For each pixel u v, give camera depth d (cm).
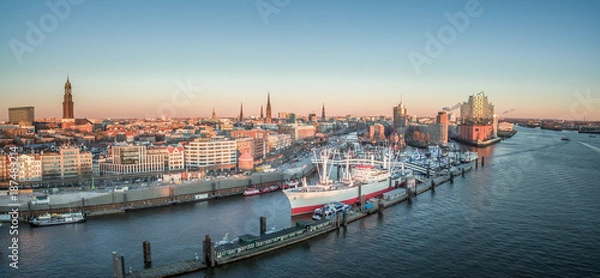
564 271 18600
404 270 18912
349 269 19075
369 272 18762
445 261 19812
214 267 19100
